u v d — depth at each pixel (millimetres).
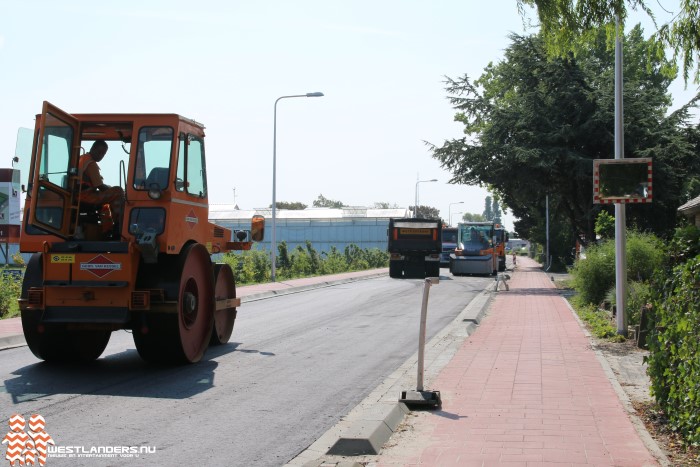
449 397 9531
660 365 7980
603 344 14406
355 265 59031
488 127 35531
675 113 35062
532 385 10219
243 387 10445
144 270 11508
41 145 10758
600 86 34781
